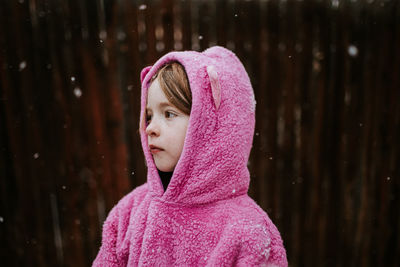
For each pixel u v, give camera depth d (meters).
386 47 1.96
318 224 2.14
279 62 1.98
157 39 1.95
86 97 1.99
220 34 1.95
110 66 1.97
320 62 1.98
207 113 0.70
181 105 0.73
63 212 2.10
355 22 1.95
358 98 2.01
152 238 0.74
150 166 0.79
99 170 2.06
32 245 2.13
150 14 1.93
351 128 2.04
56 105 1.99
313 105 2.02
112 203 2.09
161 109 0.75
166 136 0.73
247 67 1.98
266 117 2.03
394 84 1.99
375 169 2.08
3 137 2.01
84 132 2.03
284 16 1.94
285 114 2.03
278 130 2.04
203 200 0.74
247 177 0.78
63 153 2.04
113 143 2.04
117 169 2.06
